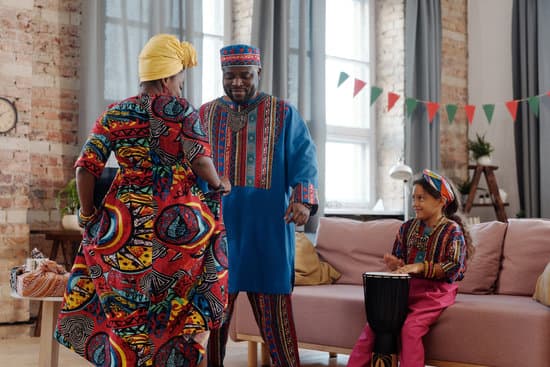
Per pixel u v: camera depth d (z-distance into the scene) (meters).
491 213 7.21
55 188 4.89
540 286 2.96
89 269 2.21
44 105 4.85
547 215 6.79
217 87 5.83
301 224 2.72
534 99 6.50
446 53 7.02
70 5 4.96
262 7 5.59
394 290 2.80
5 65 4.58
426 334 2.91
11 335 4.56
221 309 2.24
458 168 7.06
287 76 5.73
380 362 2.85
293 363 2.79
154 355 2.16
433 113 6.42
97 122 2.20
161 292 2.17
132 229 2.15
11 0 4.61
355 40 6.78
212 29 5.82
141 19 5.01
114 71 4.90
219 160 2.83
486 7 7.26
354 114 6.75
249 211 2.78
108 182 2.26
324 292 3.36
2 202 4.56
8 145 4.59
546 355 2.67
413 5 6.59
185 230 2.18
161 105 2.19
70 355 3.90
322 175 5.86
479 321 2.80
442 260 2.97
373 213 6.39
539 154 6.90
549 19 6.83
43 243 4.86
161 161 2.19
